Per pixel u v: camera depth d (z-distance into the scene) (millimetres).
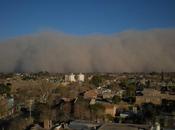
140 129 45750
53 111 76875
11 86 143750
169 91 128500
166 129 51156
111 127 46875
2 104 95000
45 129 48312
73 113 75500
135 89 136250
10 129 60281
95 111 75812
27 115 75875
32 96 116750
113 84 167375
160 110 82375
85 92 115688
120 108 86688
